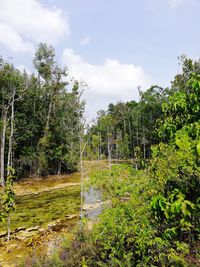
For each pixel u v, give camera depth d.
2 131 34.81
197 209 2.52
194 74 3.55
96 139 21.66
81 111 20.83
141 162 5.33
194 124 3.10
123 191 5.98
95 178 7.68
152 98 55.94
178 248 3.38
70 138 26.50
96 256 7.49
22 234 14.98
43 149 39.00
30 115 40.81
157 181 3.14
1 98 37.34
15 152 38.94
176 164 2.73
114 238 5.75
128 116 67.31
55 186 32.78
